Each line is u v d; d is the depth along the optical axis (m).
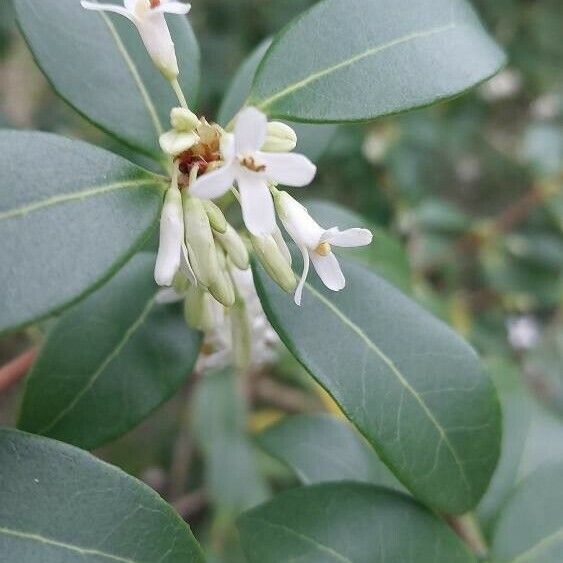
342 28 0.08
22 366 0.10
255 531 0.09
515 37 0.31
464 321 0.21
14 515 0.07
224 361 0.10
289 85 0.08
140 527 0.07
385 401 0.08
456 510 0.08
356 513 0.09
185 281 0.08
